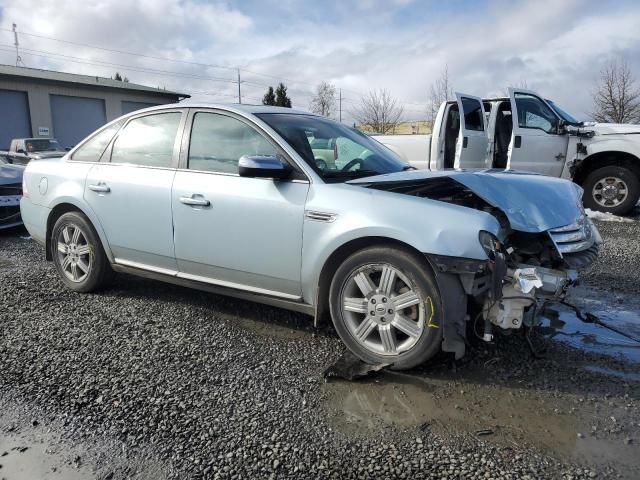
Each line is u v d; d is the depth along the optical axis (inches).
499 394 121.0
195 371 132.3
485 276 122.6
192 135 165.2
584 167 363.9
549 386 124.4
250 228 147.9
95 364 136.0
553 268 140.3
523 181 148.3
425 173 147.6
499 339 149.1
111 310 175.0
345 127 184.1
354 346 135.8
